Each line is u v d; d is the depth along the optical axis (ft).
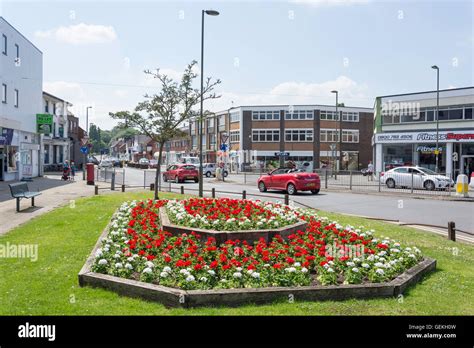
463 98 133.90
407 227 40.42
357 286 19.15
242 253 23.77
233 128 227.61
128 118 52.80
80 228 34.53
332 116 219.41
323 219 37.76
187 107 53.72
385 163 150.20
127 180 120.37
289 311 17.16
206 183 114.42
